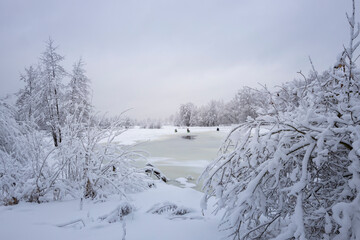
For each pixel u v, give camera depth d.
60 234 2.44
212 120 68.50
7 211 3.17
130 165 4.79
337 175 2.06
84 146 4.12
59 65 19.38
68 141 4.20
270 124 2.08
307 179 1.72
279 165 1.84
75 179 4.16
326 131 1.71
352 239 1.51
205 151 16.36
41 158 4.17
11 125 5.63
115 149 4.63
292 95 2.58
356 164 1.64
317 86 2.43
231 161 2.16
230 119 56.28
